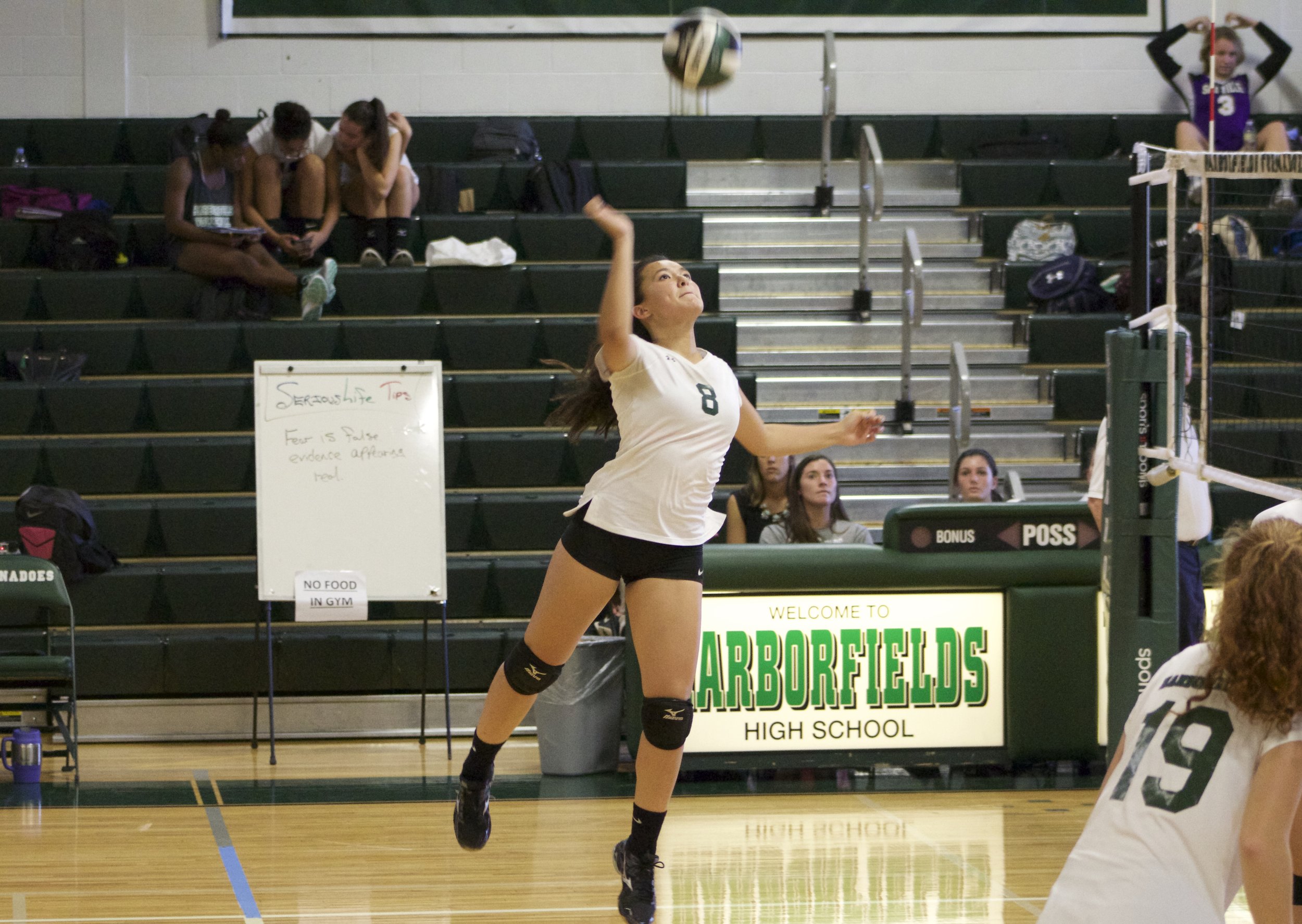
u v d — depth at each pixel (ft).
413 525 42.24
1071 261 58.18
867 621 36.47
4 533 46.65
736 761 36.24
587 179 62.23
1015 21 70.08
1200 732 14.14
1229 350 50.88
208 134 56.65
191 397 51.13
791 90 69.87
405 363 42.75
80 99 67.82
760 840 30.45
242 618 45.88
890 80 70.18
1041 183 63.52
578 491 49.75
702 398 21.24
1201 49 66.08
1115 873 13.79
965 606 36.63
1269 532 14.46
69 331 53.21
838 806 33.83
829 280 60.13
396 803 34.65
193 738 43.73
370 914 24.97
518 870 28.09
